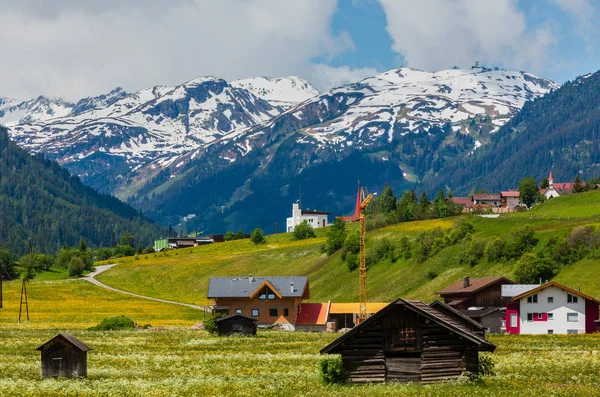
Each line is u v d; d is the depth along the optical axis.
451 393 62.91
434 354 68.31
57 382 77.00
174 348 116.62
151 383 76.69
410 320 68.69
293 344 123.75
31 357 101.69
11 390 72.00
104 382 77.50
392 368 68.62
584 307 149.12
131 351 111.38
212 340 131.38
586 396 63.72
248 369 88.62
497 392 64.25
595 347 112.25
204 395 69.00
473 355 69.44
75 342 80.31
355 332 68.69
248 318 144.88
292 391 68.94
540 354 101.06
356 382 68.75
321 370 70.25
